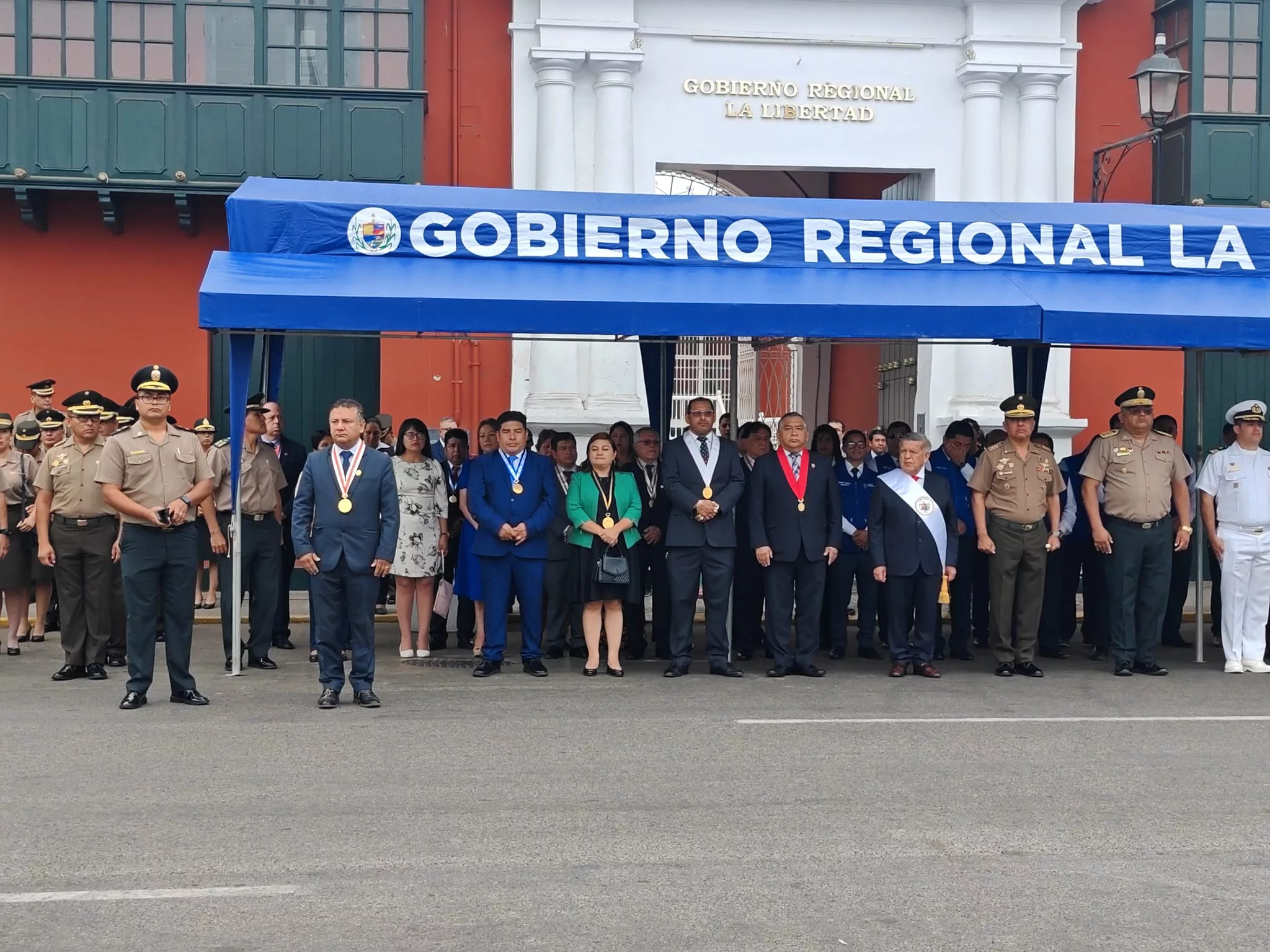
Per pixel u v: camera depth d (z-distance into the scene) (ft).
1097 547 39.17
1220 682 37.88
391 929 17.44
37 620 44.88
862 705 33.24
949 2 58.90
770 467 38.52
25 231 57.67
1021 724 30.73
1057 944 17.07
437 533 40.75
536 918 17.85
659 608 42.34
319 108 56.59
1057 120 60.13
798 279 39.27
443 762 26.40
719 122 58.29
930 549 38.22
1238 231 41.70
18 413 57.82
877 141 59.06
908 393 63.00
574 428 56.80
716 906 18.31
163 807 22.98
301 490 32.76
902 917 17.97
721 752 27.32
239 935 17.25
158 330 58.34
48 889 18.93
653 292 37.47
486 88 58.49
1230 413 41.29
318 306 35.68
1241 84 60.18
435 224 39.01
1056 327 37.93
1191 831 21.93
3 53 55.77
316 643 34.86
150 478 32.32
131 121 55.77
